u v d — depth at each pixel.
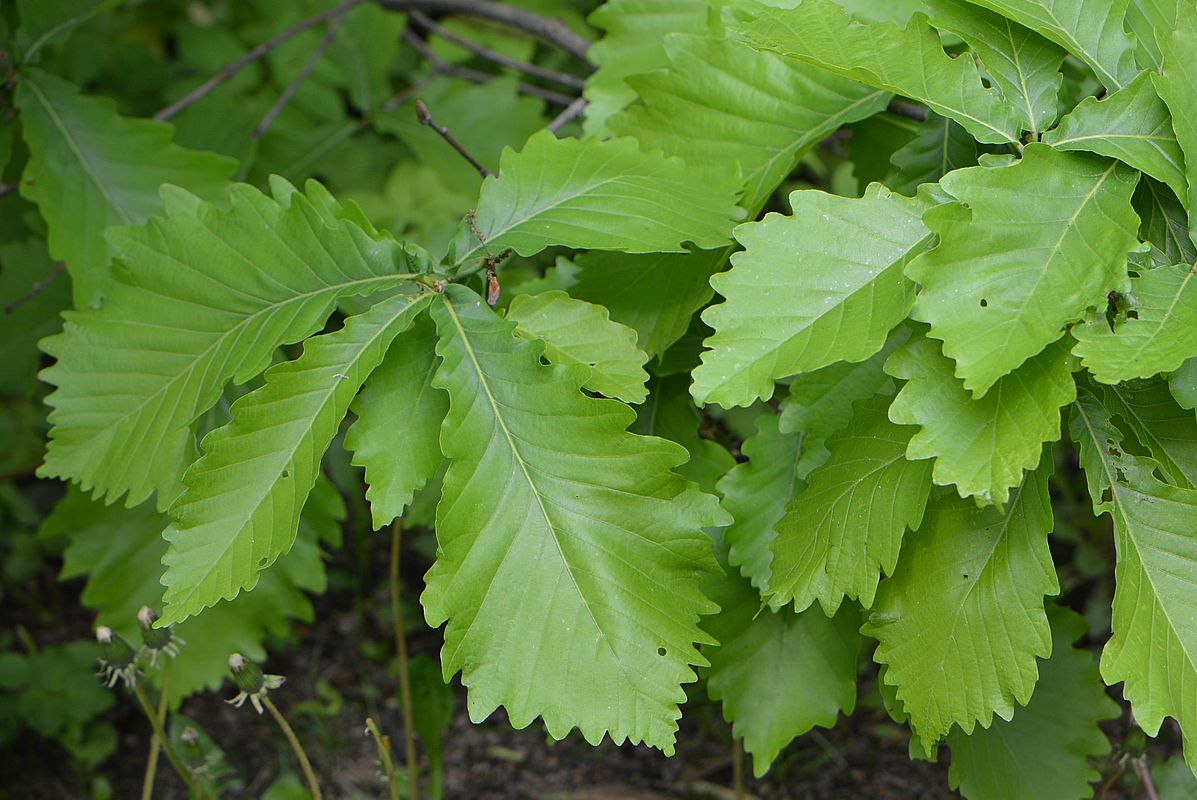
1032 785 1.07
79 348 1.01
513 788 1.56
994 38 0.97
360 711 1.70
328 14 1.50
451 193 1.61
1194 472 0.95
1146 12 1.01
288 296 1.00
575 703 0.94
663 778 1.56
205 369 1.00
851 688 1.05
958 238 0.92
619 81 1.12
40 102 1.17
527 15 1.43
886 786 1.50
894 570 0.96
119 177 1.16
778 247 0.94
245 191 1.01
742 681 1.05
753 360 0.93
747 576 1.03
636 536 0.95
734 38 1.03
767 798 1.51
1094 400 0.96
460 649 0.94
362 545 1.79
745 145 1.04
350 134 1.69
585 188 1.01
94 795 1.58
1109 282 0.91
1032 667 0.96
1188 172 0.93
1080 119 0.94
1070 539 1.68
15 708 1.64
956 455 0.91
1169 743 1.44
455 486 0.95
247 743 1.67
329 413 0.96
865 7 1.03
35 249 1.42
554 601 0.95
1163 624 0.93
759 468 1.03
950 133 1.03
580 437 0.95
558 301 0.98
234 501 0.95
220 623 1.19
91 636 1.85
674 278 1.03
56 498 2.04
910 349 0.92
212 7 2.29
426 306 0.98
